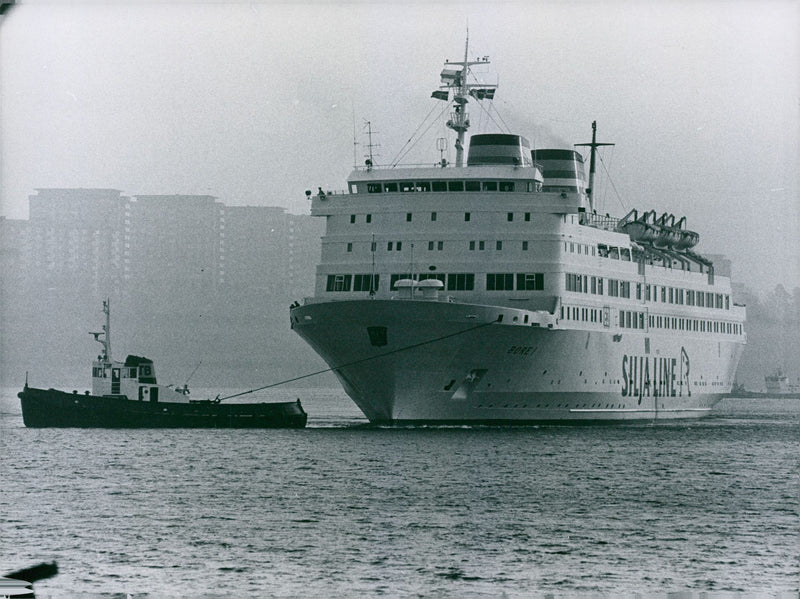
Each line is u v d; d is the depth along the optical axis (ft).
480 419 485.15
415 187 486.79
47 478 393.50
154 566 290.76
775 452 478.59
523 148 501.56
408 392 465.88
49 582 280.31
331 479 388.16
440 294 478.59
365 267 486.38
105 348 535.60
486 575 285.02
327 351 468.34
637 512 349.20
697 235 634.84
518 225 479.41
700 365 614.75
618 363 530.68
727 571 291.58
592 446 468.34
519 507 351.25
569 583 281.33
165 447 459.32
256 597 269.44
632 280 541.34
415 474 398.01
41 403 517.96
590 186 626.23
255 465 415.64
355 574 285.02
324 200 496.23
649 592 276.00
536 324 465.06
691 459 451.12
